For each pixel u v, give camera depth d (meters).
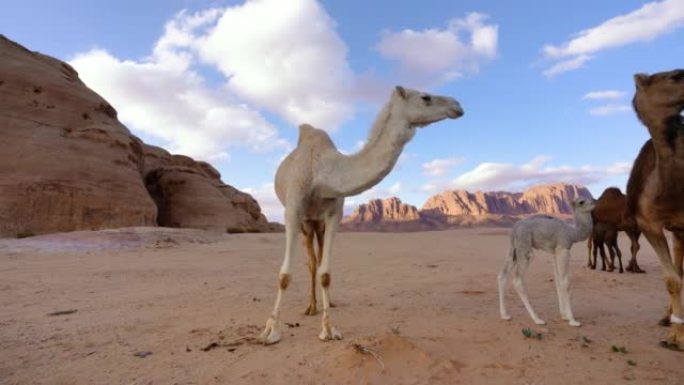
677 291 5.62
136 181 33.16
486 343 5.36
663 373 4.51
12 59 33.25
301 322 6.61
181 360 4.83
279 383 4.18
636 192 5.93
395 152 5.11
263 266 14.81
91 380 4.31
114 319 6.72
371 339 4.93
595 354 5.07
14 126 29.38
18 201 26.27
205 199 42.12
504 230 63.03
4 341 5.52
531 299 8.66
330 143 5.98
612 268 13.45
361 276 12.37
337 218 5.98
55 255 17.11
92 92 38.44
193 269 13.50
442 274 12.79
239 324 6.42
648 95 4.97
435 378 4.29
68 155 30.12
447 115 5.04
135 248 20.20
